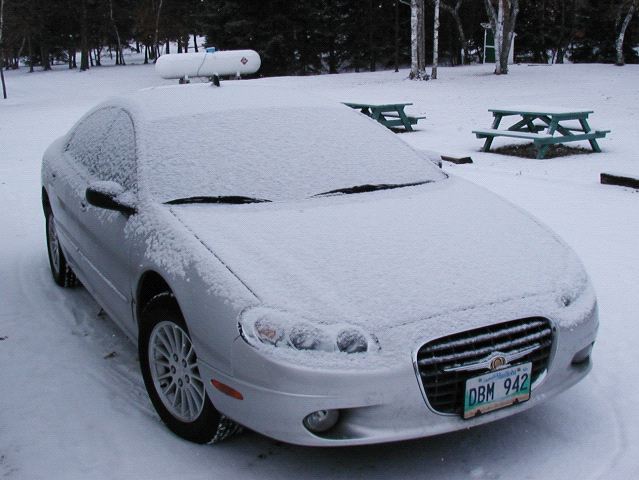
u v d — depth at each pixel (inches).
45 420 131.1
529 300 113.1
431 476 112.3
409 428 102.8
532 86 1025.5
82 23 2281.0
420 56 1223.5
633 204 294.7
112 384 145.7
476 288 112.8
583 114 466.6
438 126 633.6
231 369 104.7
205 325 109.0
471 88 1024.2
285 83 1166.3
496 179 361.1
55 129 668.1
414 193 149.6
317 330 101.7
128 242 135.6
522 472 112.7
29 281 214.1
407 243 124.2
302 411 99.8
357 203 140.9
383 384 100.0
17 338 170.7
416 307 106.7
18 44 2765.7
